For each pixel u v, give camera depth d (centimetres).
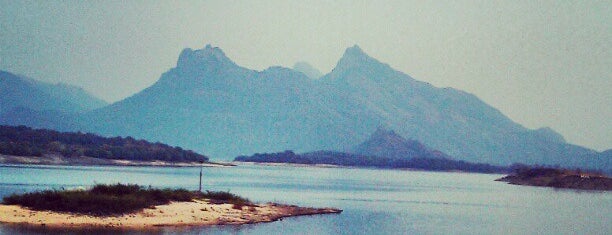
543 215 10244
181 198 7662
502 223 8769
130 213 6600
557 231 7931
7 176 15512
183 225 6431
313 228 7044
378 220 8481
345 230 7112
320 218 8138
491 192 18225
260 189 14712
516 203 13275
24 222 5912
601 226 8606
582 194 17950
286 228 6825
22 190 10650
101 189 7244
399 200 13025
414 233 7281
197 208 7269
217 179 19338
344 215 8831
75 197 6481
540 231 7900
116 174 19312
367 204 11475
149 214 6662
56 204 6412
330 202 11581
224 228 6475
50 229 5716
